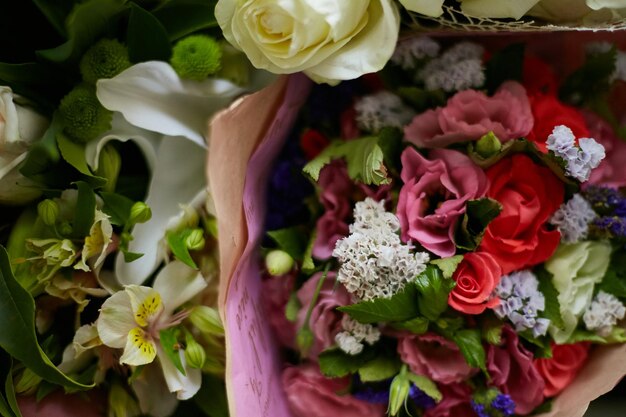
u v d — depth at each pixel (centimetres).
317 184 55
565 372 56
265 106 52
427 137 54
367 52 50
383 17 50
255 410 52
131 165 56
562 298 54
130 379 53
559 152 52
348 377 56
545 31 54
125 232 53
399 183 55
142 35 52
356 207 53
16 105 53
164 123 52
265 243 57
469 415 56
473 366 52
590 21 53
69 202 53
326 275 54
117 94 52
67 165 53
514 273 54
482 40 57
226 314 50
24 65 52
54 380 51
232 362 50
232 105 49
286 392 57
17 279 52
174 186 54
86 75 53
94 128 53
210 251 54
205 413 57
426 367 54
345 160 55
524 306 53
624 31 57
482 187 53
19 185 53
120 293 52
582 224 54
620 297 56
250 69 55
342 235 55
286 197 57
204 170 54
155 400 56
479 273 52
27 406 55
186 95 53
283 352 58
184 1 53
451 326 53
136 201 55
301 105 57
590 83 57
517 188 53
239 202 51
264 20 49
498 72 56
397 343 55
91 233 52
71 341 55
